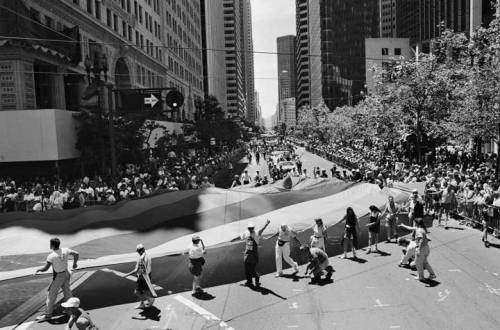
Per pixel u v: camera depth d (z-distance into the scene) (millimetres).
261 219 15031
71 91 42250
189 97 93312
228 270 13016
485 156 34906
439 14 72750
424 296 10516
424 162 38406
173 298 10969
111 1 51344
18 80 32438
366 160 43062
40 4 35562
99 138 30344
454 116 26016
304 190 16250
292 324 9227
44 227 12992
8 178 26609
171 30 83938
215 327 9219
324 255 12086
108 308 10477
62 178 30906
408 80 31062
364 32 154375
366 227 16453
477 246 14961
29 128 29156
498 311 9508
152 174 31328
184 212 14242
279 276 12477
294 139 175125
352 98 131625
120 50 53344
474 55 25781
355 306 10062
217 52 174625
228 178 41938
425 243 11617
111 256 12500
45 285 12484
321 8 147750
